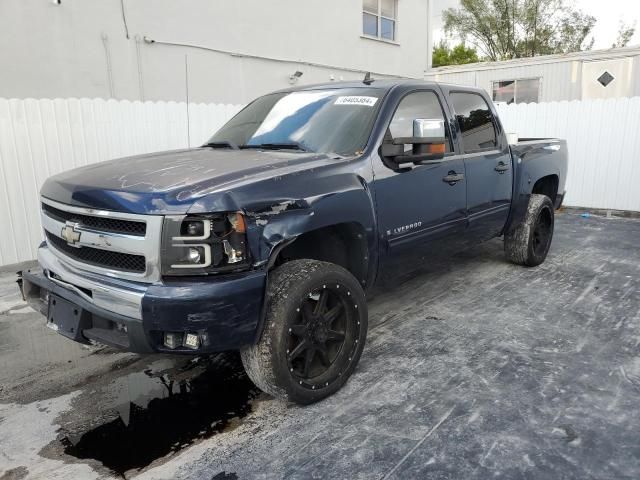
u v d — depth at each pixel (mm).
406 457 2531
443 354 3652
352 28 13867
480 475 2391
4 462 2568
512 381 3254
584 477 2365
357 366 3486
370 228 3307
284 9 11891
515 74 15227
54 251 3080
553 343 3812
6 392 3271
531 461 2480
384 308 4605
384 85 3896
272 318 2748
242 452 2613
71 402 3148
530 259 5672
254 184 2686
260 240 2631
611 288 5066
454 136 4262
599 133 9477
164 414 2996
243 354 2840
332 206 2988
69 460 2586
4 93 7801
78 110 6488
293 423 2859
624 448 2566
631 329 4059
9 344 4008
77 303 2736
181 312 2434
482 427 2766
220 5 10492
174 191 2525
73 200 2787
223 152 3539
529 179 5320
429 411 2930
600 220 8781
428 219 3891
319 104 3922
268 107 4250
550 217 5855
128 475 2461
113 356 3789
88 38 8594
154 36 9461
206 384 3361
